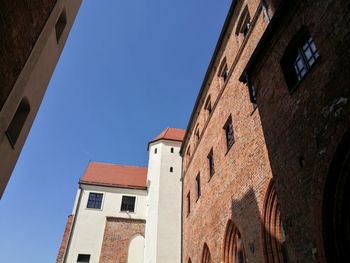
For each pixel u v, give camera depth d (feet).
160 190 96.58
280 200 25.49
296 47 27.78
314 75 23.48
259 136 40.83
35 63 30.76
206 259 56.65
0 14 22.08
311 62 25.30
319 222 20.54
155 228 88.89
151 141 113.70
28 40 27.76
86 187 110.32
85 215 104.22
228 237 46.98
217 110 60.64
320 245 20.15
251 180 41.09
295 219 23.21
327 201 20.49
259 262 35.42
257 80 32.94
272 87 29.73
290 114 26.07
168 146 108.68
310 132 23.03
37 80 33.96
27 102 32.78
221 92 59.62
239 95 50.24
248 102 46.26
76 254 96.37
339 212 20.03
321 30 23.18
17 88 27.45
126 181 117.39
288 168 25.07
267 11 43.55
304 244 21.84
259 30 46.16
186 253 68.90
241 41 55.57
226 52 61.41
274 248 34.06
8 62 24.66
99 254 97.66
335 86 21.04
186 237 71.00
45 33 31.91
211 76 69.26
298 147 24.23
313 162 22.20
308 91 24.02
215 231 51.70
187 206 75.20
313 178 21.90
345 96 19.98
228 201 47.75
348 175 20.08
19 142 31.99
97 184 111.34
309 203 21.90
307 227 21.77
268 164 37.40
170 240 86.99
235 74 53.47
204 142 66.85
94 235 100.83
